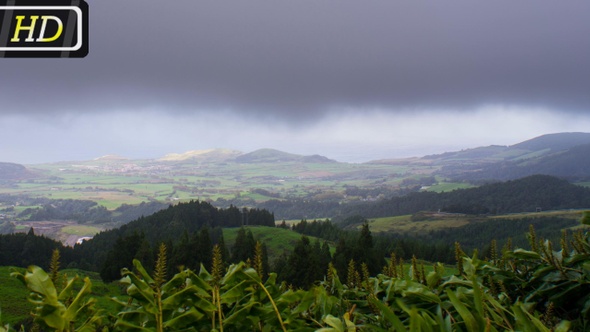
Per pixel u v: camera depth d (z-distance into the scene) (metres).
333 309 2.07
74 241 178.38
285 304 1.84
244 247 69.19
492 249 2.79
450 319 1.62
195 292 1.70
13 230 188.62
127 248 66.50
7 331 1.44
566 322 1.42
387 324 1.89
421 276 2.40
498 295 2.23
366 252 55.69
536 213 161.62
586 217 2.53
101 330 1.64
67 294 1.53
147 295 1.63
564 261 2.39
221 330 1.64
